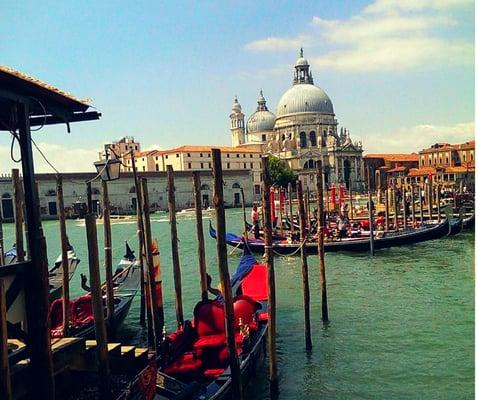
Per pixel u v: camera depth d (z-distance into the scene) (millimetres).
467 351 14562
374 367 13773
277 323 18062
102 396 9430
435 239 37312
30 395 8031
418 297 21188
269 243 11922
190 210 99438
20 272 7824
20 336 7938
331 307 20141
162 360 11555
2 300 6883
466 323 17172
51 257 40375
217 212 10898
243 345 12516
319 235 18516
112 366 10555
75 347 9633
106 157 14945
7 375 6922
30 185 8164
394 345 15352
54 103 9055
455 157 114688
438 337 15859
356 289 23375
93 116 9977
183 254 39094
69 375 9875
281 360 14469
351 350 15078
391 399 11930
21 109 8180
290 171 123875
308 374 13438
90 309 15844
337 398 12047
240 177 119438
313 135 142500
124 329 18125
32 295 8016
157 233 58125
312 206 81500
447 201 62281
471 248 34000
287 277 27234
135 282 20156
